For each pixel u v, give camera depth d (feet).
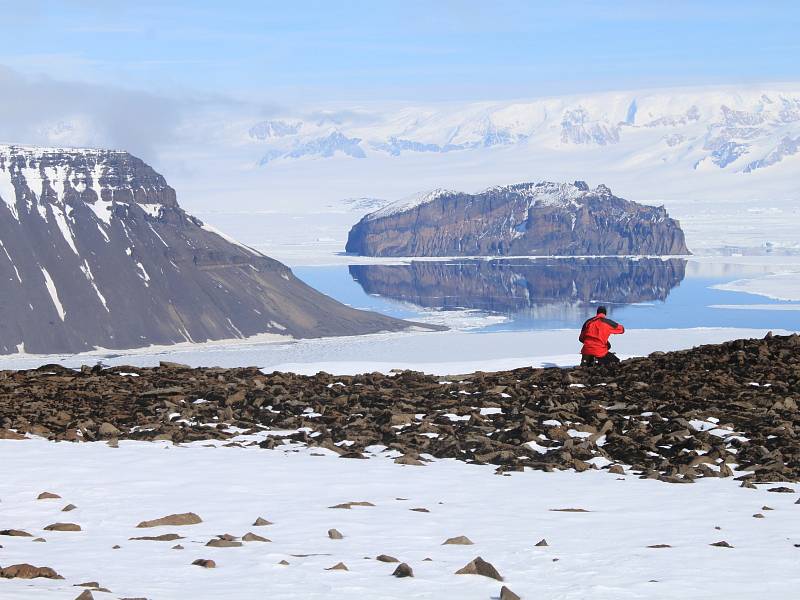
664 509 42.60
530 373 86.02
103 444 58.13
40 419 65.92
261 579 30.81
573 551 35.06
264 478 48.52
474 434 59.67
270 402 71.31
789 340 90.89
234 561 33.04
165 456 54.39
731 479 49.83
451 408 68.59
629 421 62.18
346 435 60.29
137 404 71.87
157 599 28.19
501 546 35.78
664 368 84.48
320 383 80.74
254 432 62.34
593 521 40.14
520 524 39.52
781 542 36.50
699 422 61.93
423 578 31.22
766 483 48.55
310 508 42.01
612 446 57.36
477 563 31.83
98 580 30.35
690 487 47.62
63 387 79.41
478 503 43.62
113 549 34.65
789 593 29.73
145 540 36.06
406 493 45.70
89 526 38.45
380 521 39.75
